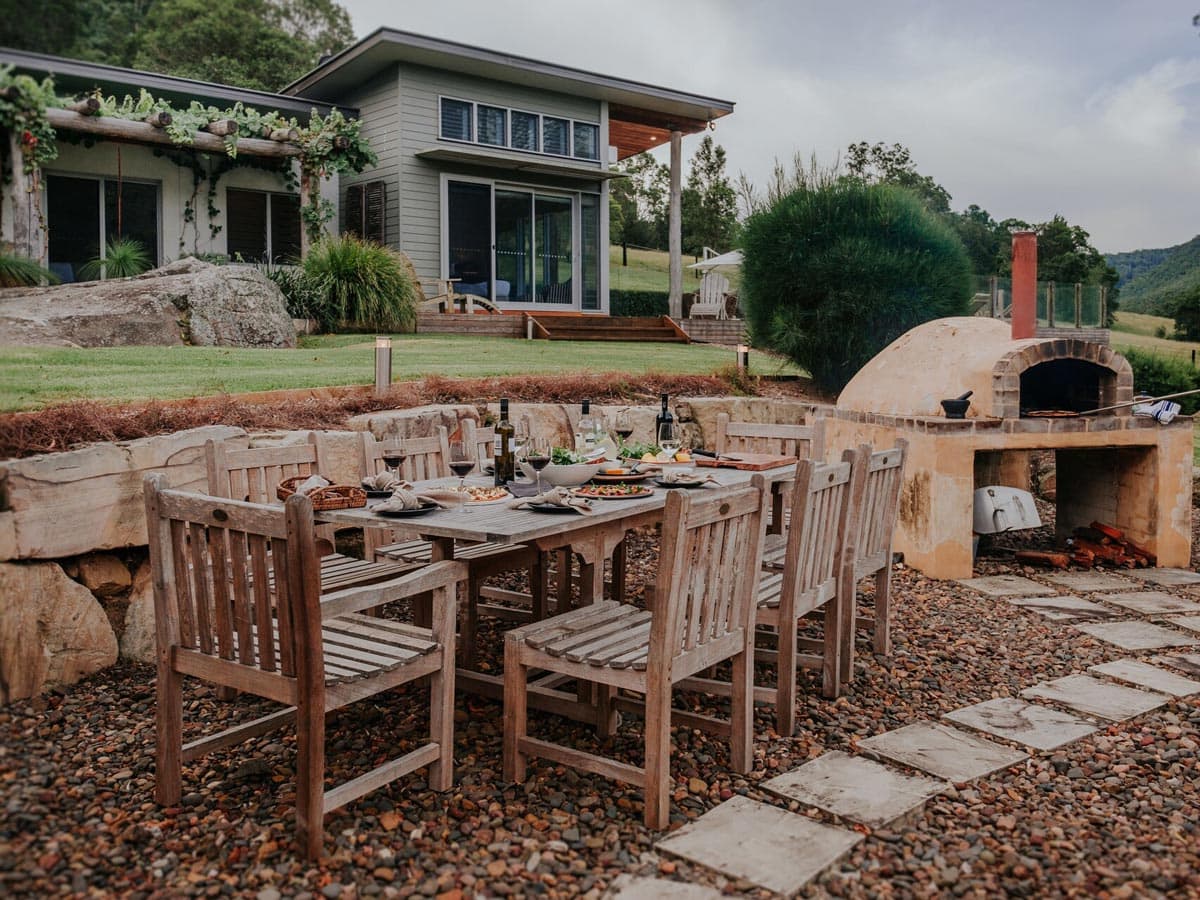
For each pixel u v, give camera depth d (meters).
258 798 2.95
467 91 15.12
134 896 2.38
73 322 8.06
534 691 3.61
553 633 3.13
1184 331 23.69
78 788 2.97
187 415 5.15
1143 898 2.46
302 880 2.48
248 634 2.68
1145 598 5.81
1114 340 21.91
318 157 13.38
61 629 3.80
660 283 34.81
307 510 2.46
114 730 3.46
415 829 2.75
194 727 3.54
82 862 2.54
